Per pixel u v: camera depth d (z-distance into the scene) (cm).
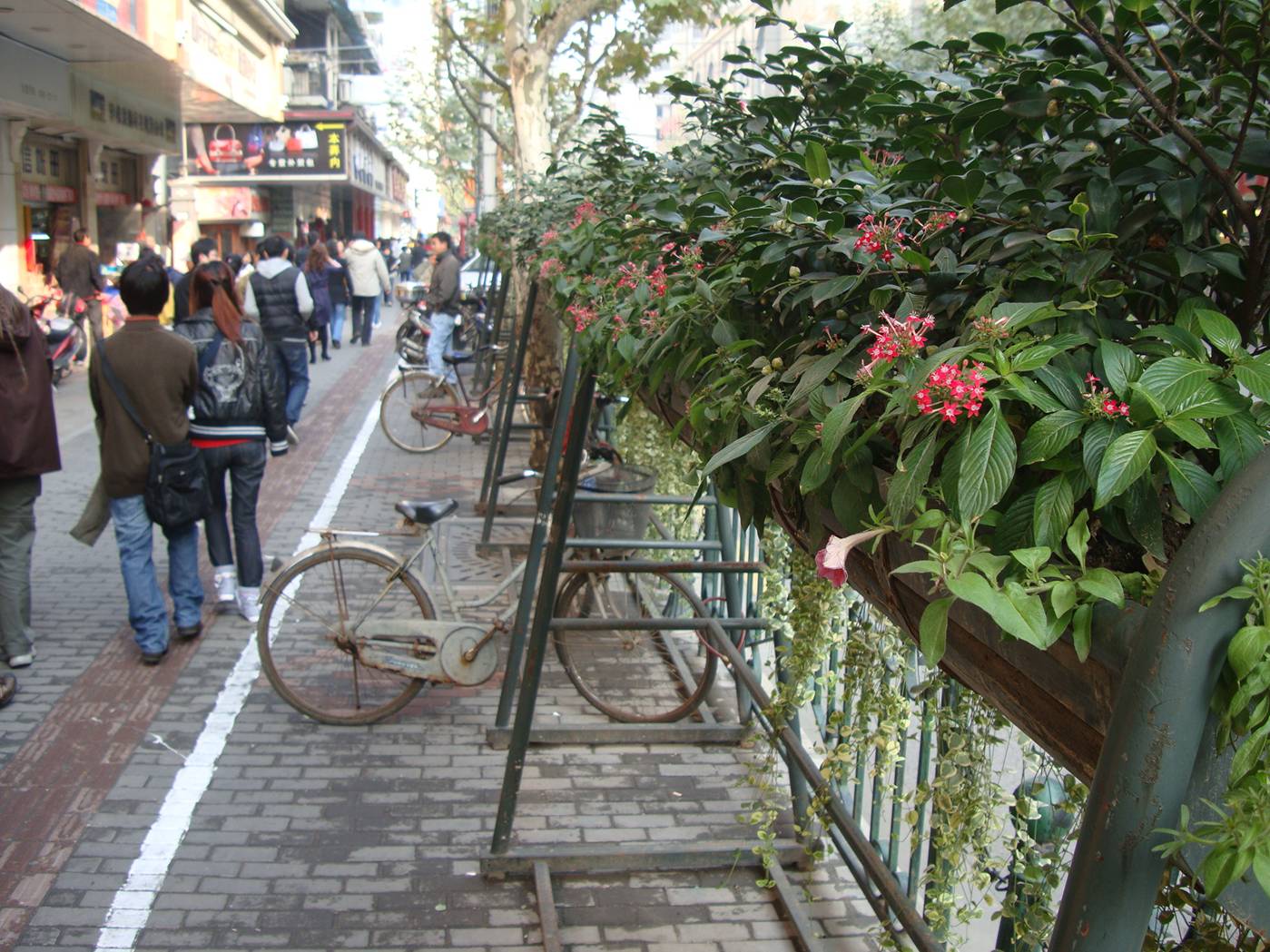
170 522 534
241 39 2138
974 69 235
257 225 3172
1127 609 109
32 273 1577
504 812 377
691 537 610
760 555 484
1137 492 123
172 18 1536
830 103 263
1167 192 157
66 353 1372
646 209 318
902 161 232
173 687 516
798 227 205
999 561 117
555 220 598
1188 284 166
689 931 355
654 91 765
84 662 540
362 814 416
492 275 1528
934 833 263
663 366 255
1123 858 99
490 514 749
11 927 343
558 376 845
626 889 376
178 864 379
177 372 514
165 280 516
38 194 1647
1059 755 127
